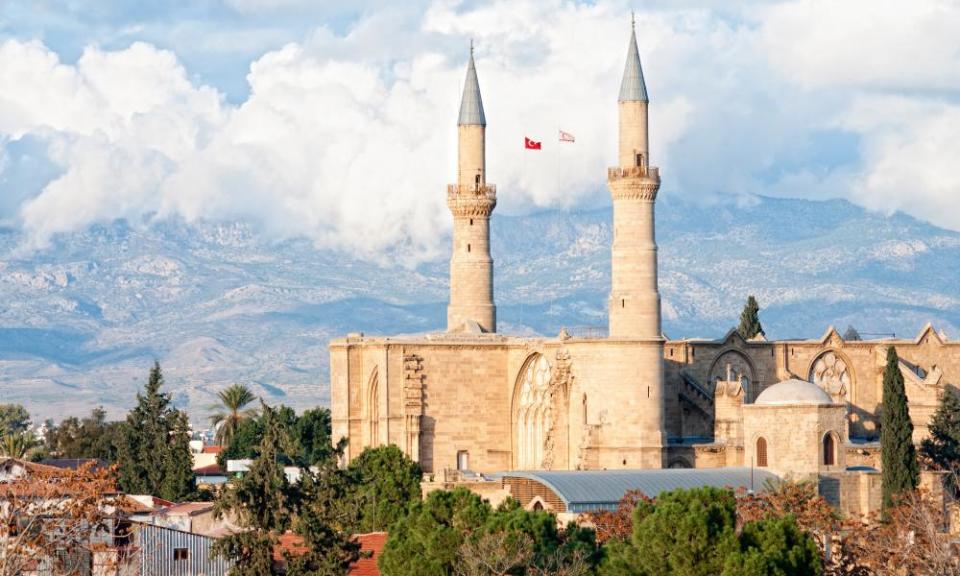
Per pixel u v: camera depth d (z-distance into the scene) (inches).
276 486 6545.3
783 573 6003.9
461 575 6230.3
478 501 6796.3
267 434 6717.5
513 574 6215.6
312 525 6491.1
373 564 7032.5
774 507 7194.9
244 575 6328.7
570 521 6953.7
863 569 6776.6
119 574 5743.1
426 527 6594.5
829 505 7741.1
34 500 5226.4
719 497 6363.2
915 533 7003.0
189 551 6348.4
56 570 5137.8
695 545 6112.2
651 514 6289.4
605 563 6314.0
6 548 4958.2
